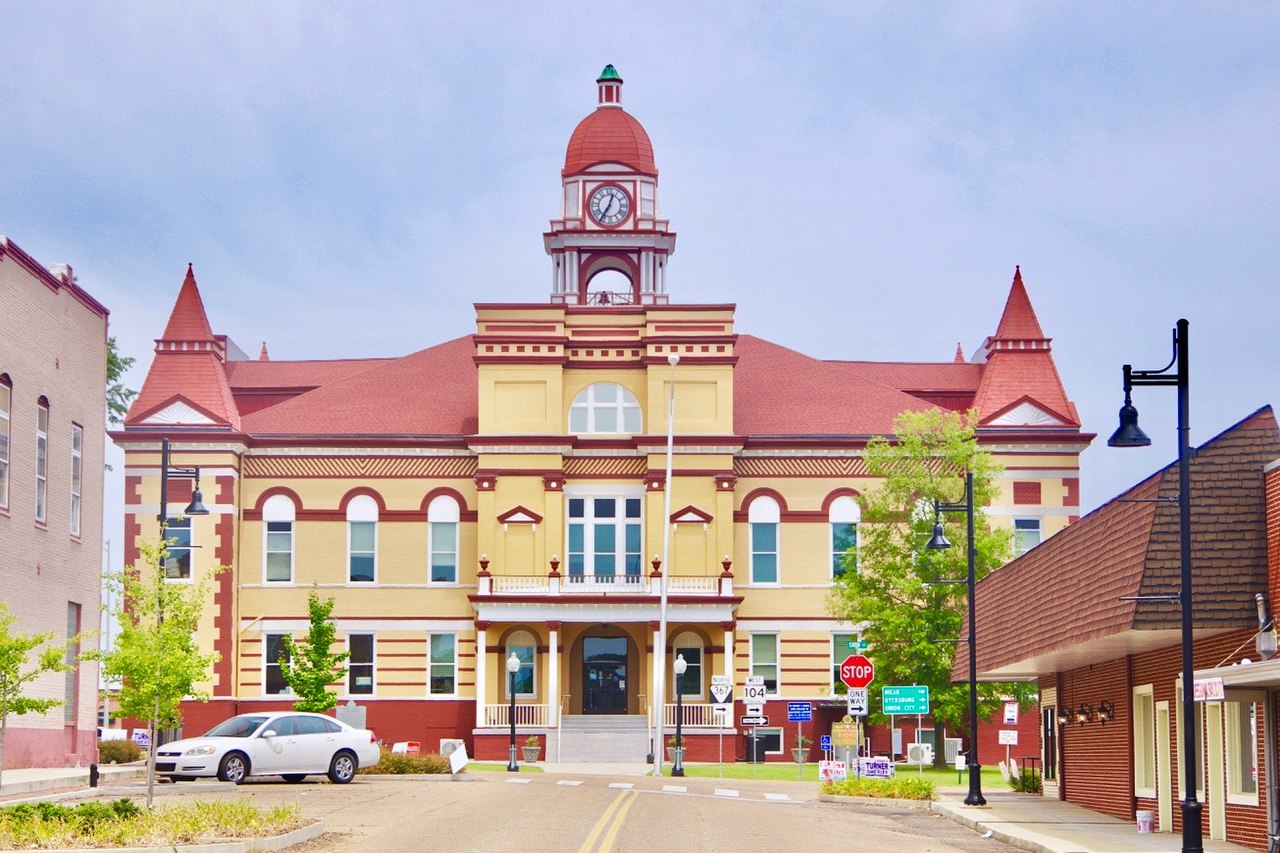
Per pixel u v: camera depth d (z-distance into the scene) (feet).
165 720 118.62
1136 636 97.96
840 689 226.38
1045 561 122.31
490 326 228.22
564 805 114.21
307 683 188.14
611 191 248.73
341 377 255.29
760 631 226.79
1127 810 116.26
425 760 156.97
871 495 208.03
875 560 204.23
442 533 229.25
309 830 86.94
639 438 226.38
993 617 141.49
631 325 229.86
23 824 80.84
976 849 95.40
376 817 101.40
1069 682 141.49
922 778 178.81
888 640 199.62
